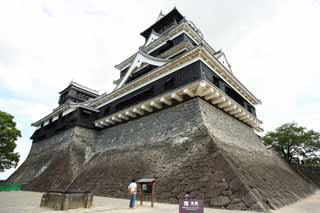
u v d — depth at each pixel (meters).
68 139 19.89
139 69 20.02
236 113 16.50
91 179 15.16
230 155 10.70
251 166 11.59
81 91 32.75
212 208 7.68
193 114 12.90
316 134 29.00
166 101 14.52
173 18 24.11
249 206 7.02
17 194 13.62
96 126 20.98
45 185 15.83
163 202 9.45
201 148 10.72
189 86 12.71
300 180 18.47
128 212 6.84
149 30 26.44
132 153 14.88
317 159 28.50
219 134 12.89
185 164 10.54
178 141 12.45
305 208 8.27
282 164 19.81
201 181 9.03
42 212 6.74
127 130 17.47
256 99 19.86
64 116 23.14
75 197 7.71
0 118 23.22
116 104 19.39
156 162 12.27
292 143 29.48
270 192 9.16
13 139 24.03
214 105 14.88
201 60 13.60
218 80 15.02
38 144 26.64
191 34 20.23
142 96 16.98
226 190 7.96
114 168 14.66
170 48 18.80
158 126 14.77
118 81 24.47
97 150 19.64
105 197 11.99
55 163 18.16
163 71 15.58
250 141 17.23
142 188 8.98
